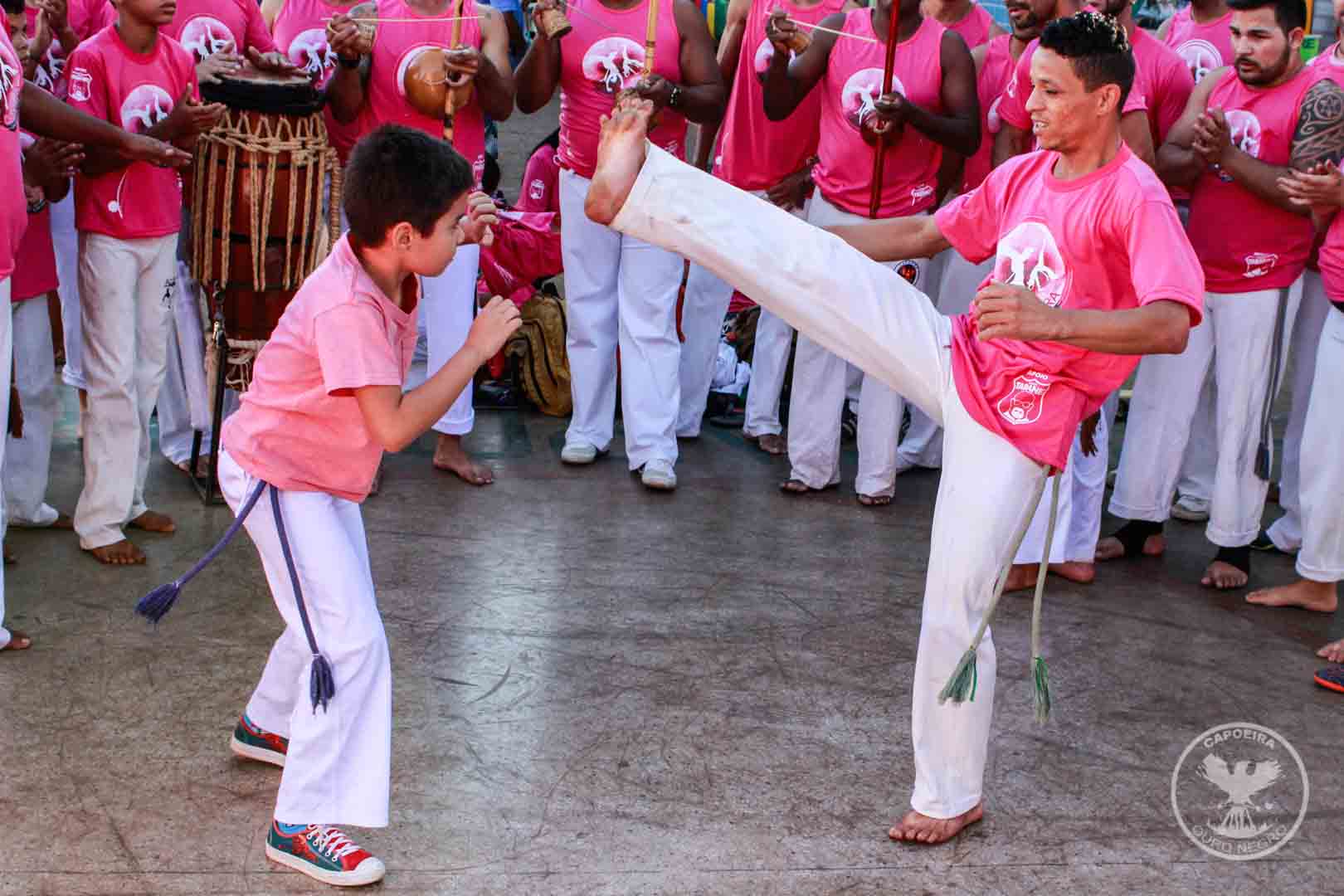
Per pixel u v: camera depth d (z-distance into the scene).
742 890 2.76
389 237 2.59
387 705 2.73
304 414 2.69
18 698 3.39
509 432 5.89
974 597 2.81
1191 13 5.19
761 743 3.37
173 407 5.08
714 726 3.44
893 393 5.08
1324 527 4.22
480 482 5.19
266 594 4.09
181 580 2.74
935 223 3.06
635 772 3.20
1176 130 4.47
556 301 6.16
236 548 4.42
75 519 4.27
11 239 3.52
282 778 2.77
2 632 3.60
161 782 3.05
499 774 3.16
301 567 2.72
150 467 5.20
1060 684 3.79
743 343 6.59
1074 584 4.57
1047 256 2.77
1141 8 8.07
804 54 5.07
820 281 2.78
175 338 4.98
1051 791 3.21
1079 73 2.62
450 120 4.62
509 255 6.09
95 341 4.13
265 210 4.46
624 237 5.24
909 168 5.02
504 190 8.95
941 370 2.83
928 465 5.69
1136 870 2.90
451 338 5.11
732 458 5.75
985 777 3.26
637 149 2.74
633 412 5.27
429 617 4.00
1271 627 4.25
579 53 5.07
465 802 3.04
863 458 5.20
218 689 3.50
